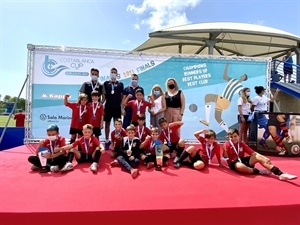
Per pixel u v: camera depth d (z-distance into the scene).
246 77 7.97
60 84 7.17
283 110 10.80
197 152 4.62
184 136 7.73
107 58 7.38
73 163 4.70
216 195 3.19
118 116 6.23
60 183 3.56
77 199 2.98
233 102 7.94
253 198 3.11
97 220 2.69
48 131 4.30
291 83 10.80
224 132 7.88
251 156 4.35
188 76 7.73
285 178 3.83
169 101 5.89
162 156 4.50
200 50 16.38
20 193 3.15
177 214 2.77
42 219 2.63
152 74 7.58
